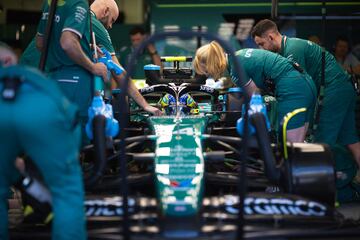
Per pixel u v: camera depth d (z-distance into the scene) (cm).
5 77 677
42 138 670
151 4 1962
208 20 1955
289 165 809
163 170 794
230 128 1017
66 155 683
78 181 697
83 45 983
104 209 755
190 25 1959
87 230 727
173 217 683
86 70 980
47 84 682
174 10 1958
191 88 1120
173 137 870
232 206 741
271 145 885
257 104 830
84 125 977
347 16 1903
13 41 1905
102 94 995
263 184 860
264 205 746
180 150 834
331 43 1920
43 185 730
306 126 1084
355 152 1227
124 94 653
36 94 671
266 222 724
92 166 872
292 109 1056
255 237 688
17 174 776
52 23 907
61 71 978
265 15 1947
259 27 1173
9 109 665
